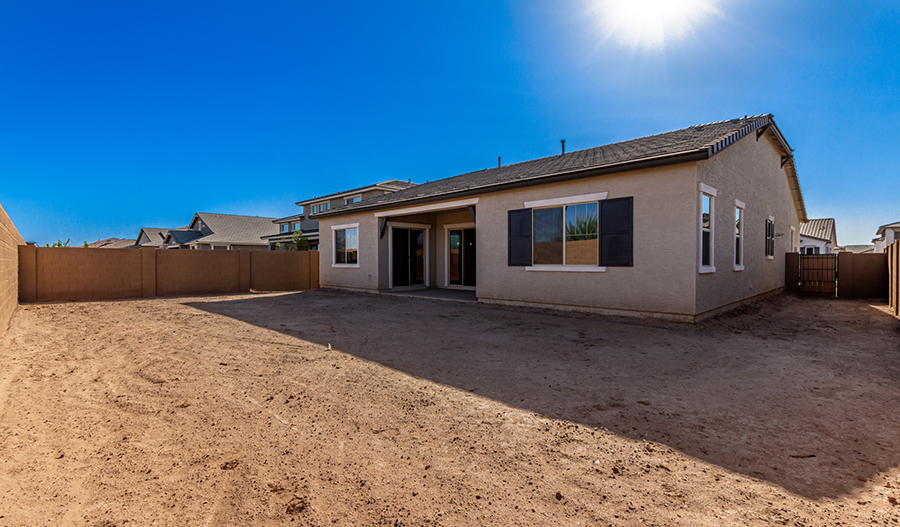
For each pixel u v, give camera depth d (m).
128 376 5.02
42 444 3.21
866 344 6.49
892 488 2.55
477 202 10.98
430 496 2.51
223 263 16.61
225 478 2.73
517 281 10.13
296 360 5.72
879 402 4.03
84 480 2.70
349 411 3.88
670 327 7.40
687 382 4.65
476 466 2.87
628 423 3.57
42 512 2.35
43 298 13.33
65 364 5.57
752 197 10.70
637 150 9.20
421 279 15.65
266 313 10.25
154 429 3.50
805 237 29.41
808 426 3.49
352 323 8.62
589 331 7.34
